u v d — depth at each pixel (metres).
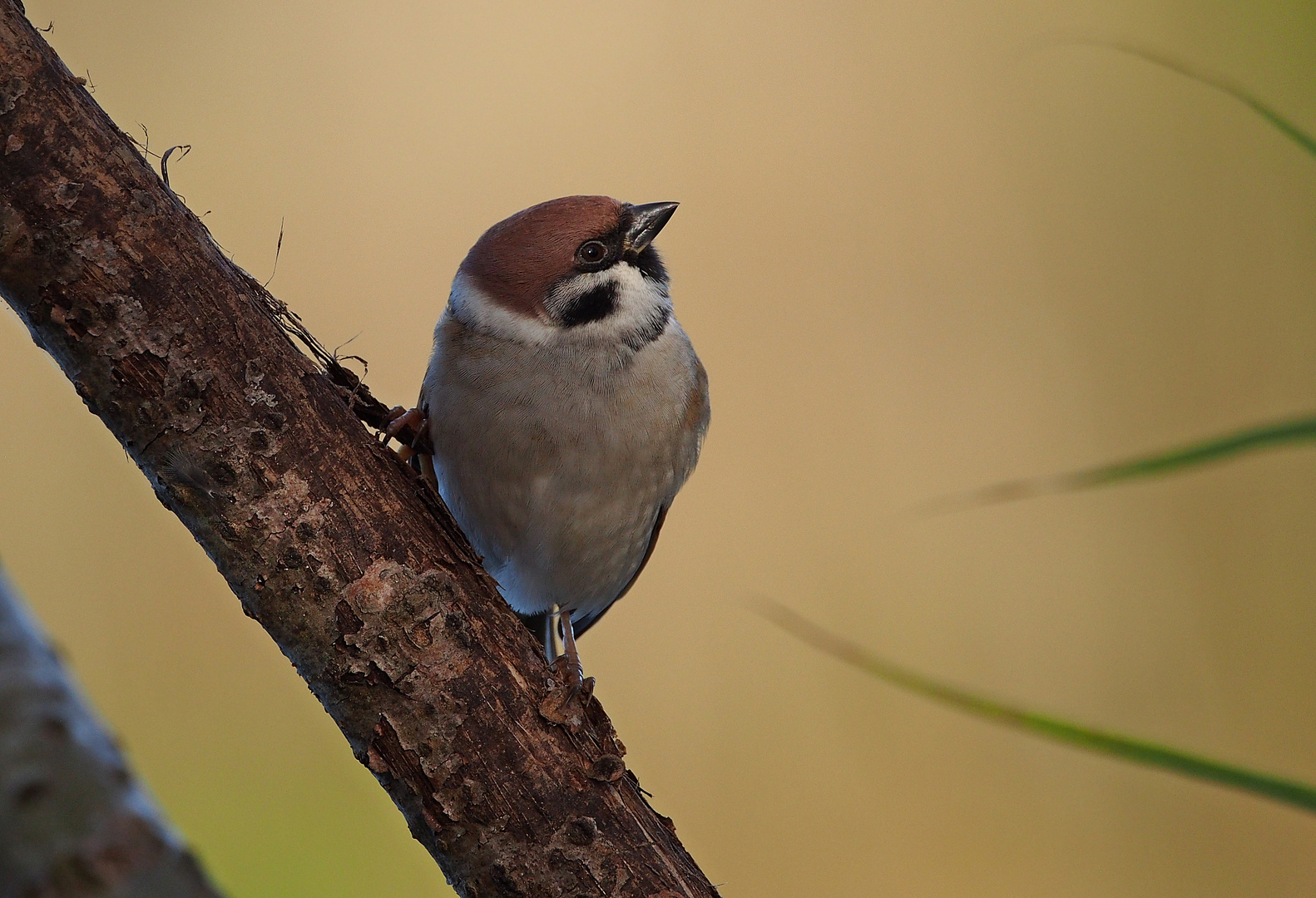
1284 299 11.64
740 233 12.33
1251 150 11.74
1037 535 11.62
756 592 11.38
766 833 10.46
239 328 4.21
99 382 4.10
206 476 4.17
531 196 12.05
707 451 11.79
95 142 4.05
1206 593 11.21
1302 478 11.16
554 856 4.32
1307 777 10.68
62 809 2.63
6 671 2.74
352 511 4.32
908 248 12.34
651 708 10.91
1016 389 11.95
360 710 4.29
